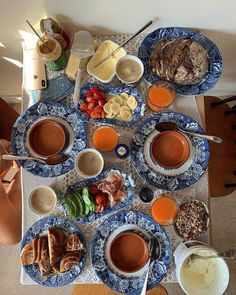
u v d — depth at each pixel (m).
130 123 1.07
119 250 1.04
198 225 1.02
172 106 1.10
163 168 1.05
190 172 1.05
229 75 1.61
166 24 1.14
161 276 1.02
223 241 1.77
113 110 1.07
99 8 1.05
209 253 0.99
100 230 1.03
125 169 1.07
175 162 1.06
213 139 1.04
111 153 1.07
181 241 1.03
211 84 1.09
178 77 1.06
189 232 1.02
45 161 1.05
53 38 1.05
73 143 1.07
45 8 1.05
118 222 1.04
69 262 1.00
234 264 1.73
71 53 1.06
